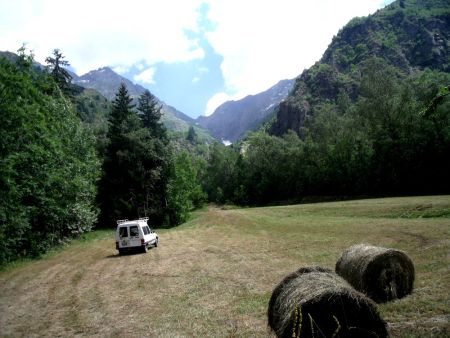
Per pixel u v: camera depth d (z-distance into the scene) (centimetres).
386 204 3988
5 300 1341
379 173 6400
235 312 950
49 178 2694
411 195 5681
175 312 1005
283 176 9744
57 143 2852
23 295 1405
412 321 756
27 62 2766
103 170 5431
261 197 10262
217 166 12912
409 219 2833
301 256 1748
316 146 8656
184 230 4194
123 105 5841
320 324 635
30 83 2681
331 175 7981
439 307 816
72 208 3095
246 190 10738
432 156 5656
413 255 1466
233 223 4456
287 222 3894
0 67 2406
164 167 5734
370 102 6681
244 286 1236
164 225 5575
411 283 973
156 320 949
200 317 938
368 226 2662
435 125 5525
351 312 640
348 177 7431
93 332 908
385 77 6919
